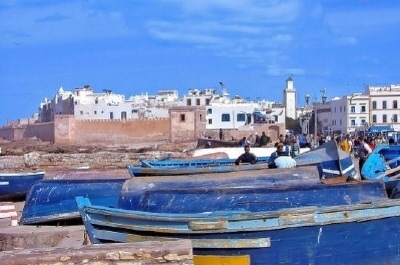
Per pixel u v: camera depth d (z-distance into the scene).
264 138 41.06
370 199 11.95
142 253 8.49
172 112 74.38
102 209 11.09
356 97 126.25
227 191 11.76
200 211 11.53
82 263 8.40
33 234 15.19
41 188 17.30
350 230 10.82
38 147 67.56
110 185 17.44
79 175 20.44
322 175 16.17
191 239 10.41
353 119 126.19
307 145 43.81
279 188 11.80
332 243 10.70
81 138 79.06
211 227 10.30
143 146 70.25
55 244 15.13
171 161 25.77
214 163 25.95
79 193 17.25
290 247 10.45
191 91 124.38
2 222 17.59
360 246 10.91
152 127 78.06
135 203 13.46
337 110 131.75
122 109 102.44
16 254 8.53
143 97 128.12
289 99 147.25
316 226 10.56
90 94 116.69
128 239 10.84
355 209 10.80
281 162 17.02
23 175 26.75
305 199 11.70
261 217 10.30
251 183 13.91
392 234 11.21
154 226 10.61
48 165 39.53
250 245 10.30
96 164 39.97
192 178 14.14
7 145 78.12
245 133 75.62
